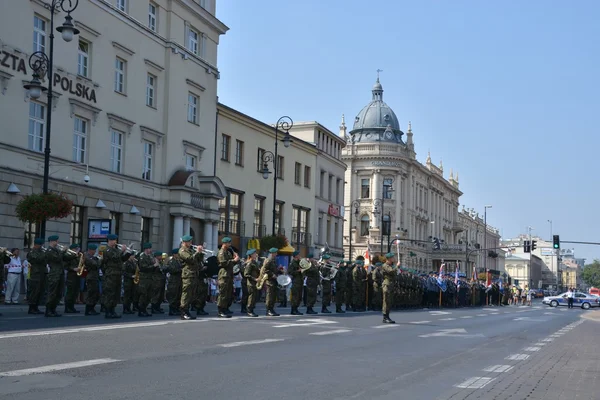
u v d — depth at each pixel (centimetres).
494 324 2516
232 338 1423
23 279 2733
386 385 945
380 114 9881
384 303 2188
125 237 3494
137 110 3638
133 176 3584
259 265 2422
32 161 2909
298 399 809
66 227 3097
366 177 9388
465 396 884
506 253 18375
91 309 2036
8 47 2802
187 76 4053
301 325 1867
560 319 3322
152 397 773
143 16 3716
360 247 9088
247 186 4884
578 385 1014
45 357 1024
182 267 2047
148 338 1340
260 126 5028
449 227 12212
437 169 11256
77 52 3206
